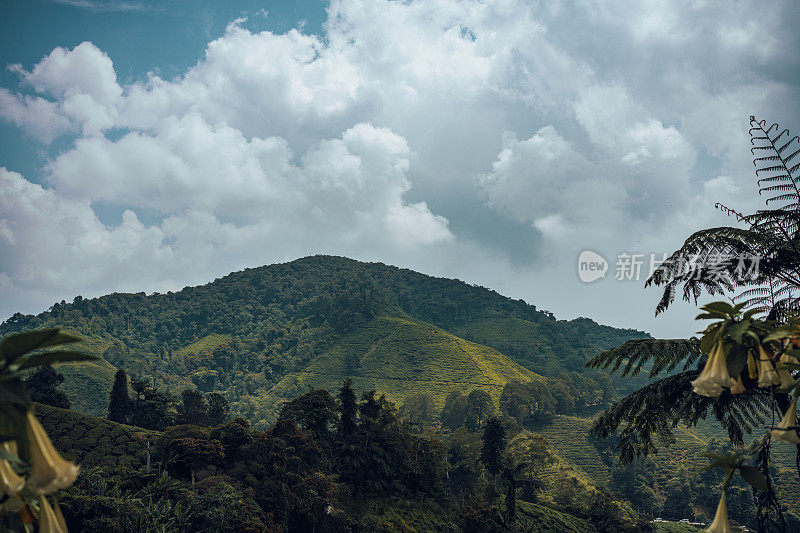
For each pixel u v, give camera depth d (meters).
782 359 4.14
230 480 63.09
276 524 60.22
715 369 4.16
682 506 124.06
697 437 162.12
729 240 11.35
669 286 12.19
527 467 112.69
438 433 165.75
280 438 73.19
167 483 56.97
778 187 10.97
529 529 87.25
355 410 94.12
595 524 98.12
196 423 99.50
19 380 2.61
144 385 101.50
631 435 13.34
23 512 2.79
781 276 11.11
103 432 81.12
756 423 11.62
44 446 2.62
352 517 73.00
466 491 95.69
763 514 9.16
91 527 43.16
